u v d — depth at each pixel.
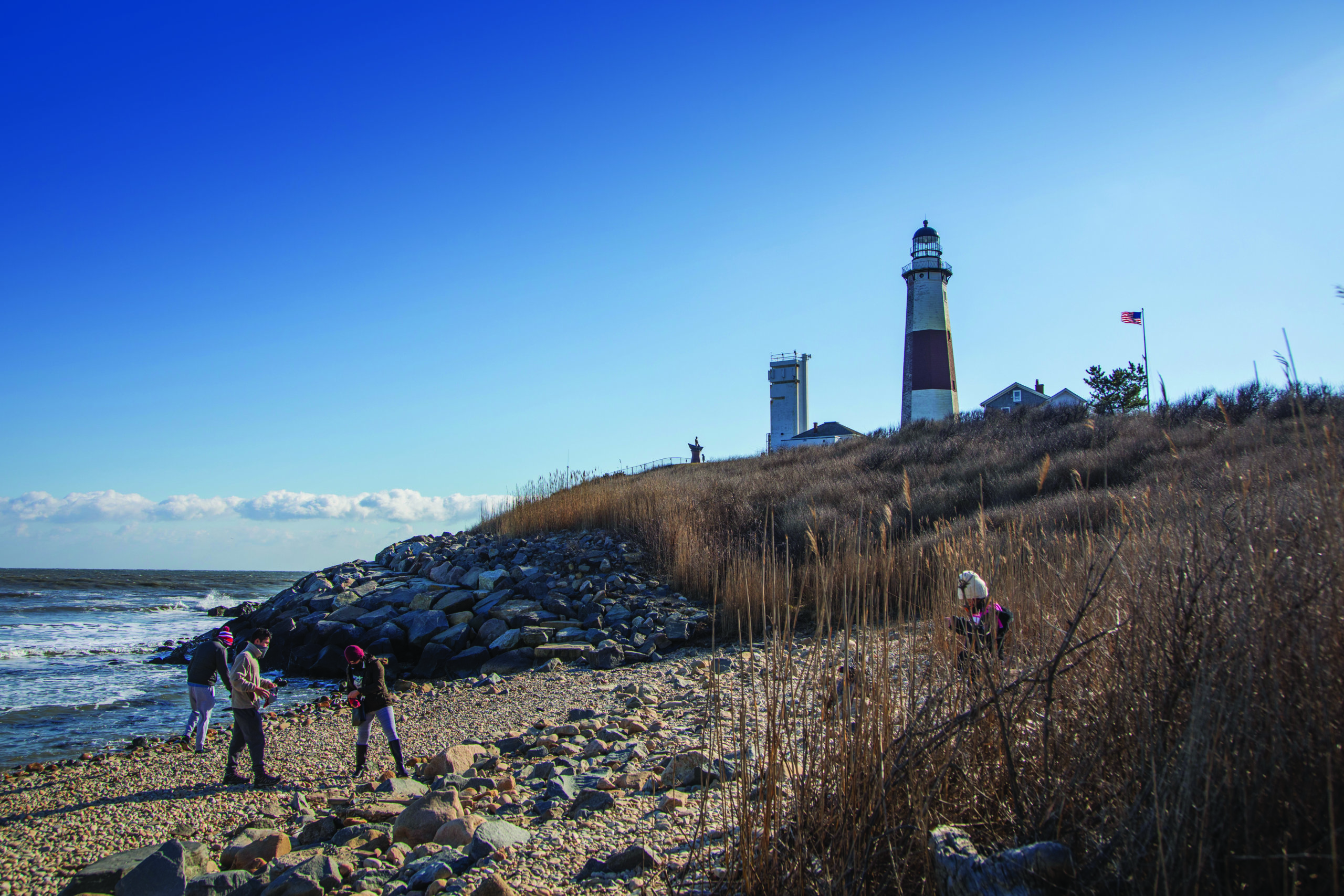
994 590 4.34
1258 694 2.31
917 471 19.58
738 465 31.72
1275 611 2.43
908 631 4.25
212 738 10.05
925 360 45.72
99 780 7.79
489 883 3.36
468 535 24.95
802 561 12.29
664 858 3.56
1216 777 2.27
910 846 2.66
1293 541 2.54
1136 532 3.34
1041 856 2.24
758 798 3.23
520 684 11.52
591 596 15.66
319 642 16.08
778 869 2.84
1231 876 2.16
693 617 13.44
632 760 5.80
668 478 28.69
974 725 2.96
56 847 5.57
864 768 2.93
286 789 6.77
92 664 17.95
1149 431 18.28
